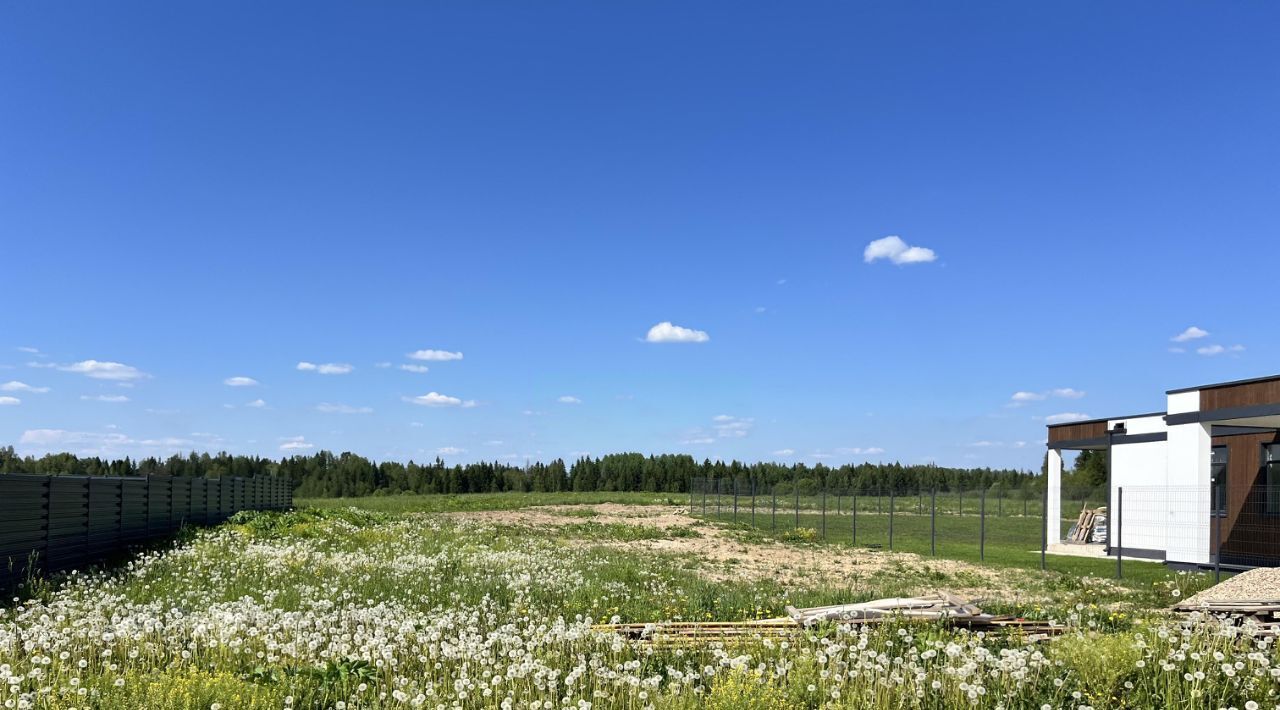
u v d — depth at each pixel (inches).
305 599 430.6
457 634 346.6
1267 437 801.6
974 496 2177.7
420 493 2847.0
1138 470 894.4
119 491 620.1
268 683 271.1
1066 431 1026.7
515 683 271.3
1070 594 558.3
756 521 1378.0
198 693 245.9
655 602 455.2
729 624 363.3
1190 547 782.5
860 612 361.4
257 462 2851.9
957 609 365.1
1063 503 1656.0
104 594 419.2
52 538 506.6
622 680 265.1
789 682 270.1
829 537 1110.4
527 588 470.3
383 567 570.6
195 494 820.0
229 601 427.5
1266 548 789.2
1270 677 264.1
